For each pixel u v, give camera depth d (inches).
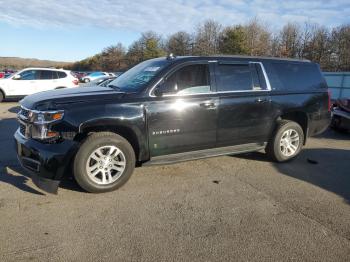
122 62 3191.4
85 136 174.2
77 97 173.5
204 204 167.9
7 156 239.9
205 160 240.4
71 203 164.4
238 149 220.4
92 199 169.6
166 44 2778.1
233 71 214.2
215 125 205.6
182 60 197.0
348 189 193.5
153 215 154.6
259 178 207.3
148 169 216.8
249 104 216.4
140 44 2874.0
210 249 128.6
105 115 171.3
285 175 214.4
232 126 212.5
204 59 204.1
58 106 166.9
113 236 135.9
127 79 207.6
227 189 188.1
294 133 242.1
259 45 2167.8
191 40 2559.1
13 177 196.7
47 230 139.0
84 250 125.9
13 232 136.9
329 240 136.8
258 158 249.3
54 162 162.1
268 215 157.5
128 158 180.2
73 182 190.4
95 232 138.6
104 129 179.8
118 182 179.5
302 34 1990.7
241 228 145.0
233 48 2153.1
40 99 175.3
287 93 233.6
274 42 2185.0
